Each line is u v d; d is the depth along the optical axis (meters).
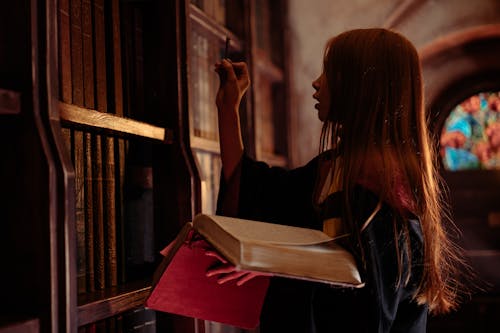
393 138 1.41
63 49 1.41
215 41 2.71
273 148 3.82
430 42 4.64
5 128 1.25
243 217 1.61
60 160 1.24
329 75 1.49
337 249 1.23
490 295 4.57
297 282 1.32
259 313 1.46
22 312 1.23
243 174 1.65
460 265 4.63
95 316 1.38
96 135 1.53
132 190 1.70
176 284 1.40
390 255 1.28
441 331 4.46
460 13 4.60
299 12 4.49
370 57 1.44
